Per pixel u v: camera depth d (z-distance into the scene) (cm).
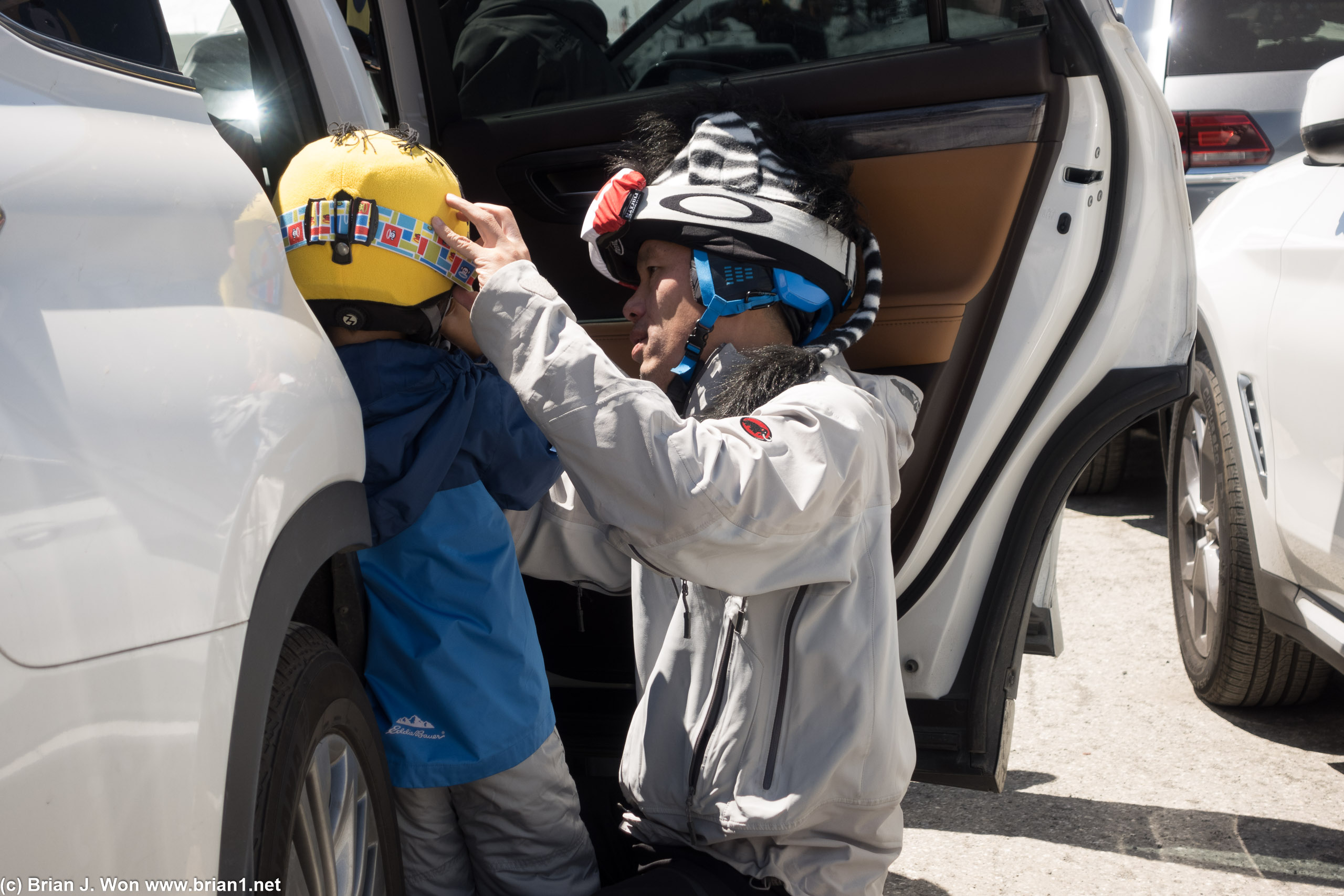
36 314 76
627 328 197
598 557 166
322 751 108
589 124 191
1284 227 254
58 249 80
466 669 130
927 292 177
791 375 134
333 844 110
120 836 73
